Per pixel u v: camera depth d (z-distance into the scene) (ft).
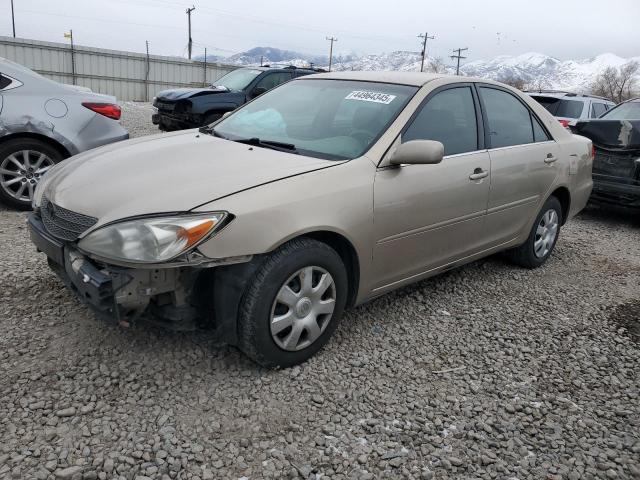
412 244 11.73
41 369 9.64
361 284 10.94
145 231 8.48
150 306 9.36
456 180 12.34
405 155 10.70
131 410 8.80
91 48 104.47
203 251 8.61
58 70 103.19
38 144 18.60
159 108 36.42
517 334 12.37
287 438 8.48
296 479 7.72
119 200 9.17
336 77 13.92
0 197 18.48
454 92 13.10
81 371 9.67
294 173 9.89
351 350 11.10
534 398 10.00
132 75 109.29
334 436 8.63
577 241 20.57
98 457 7.78
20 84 18.51
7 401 8.78
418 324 12.47
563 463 8.43
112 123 19.97
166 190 9.22
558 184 16.02
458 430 8.98
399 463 8.15
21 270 13.52
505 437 8.89
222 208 8.78
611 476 8.20
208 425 8.62
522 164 14.43
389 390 9.90
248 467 7.86
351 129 11.71
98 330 10.97
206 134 13.11
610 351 11.89
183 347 10.58
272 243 9.11
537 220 15.94
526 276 16.06
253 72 37.06
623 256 18.92
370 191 10.52
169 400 9.11
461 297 14.15
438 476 8.00
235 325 9.42
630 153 22.30
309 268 9.81
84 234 8.91
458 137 12.86
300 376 10.05
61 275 10.07
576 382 10.58
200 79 116.06
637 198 22.39
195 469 7.73
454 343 11.76
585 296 14.87
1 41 97.50
